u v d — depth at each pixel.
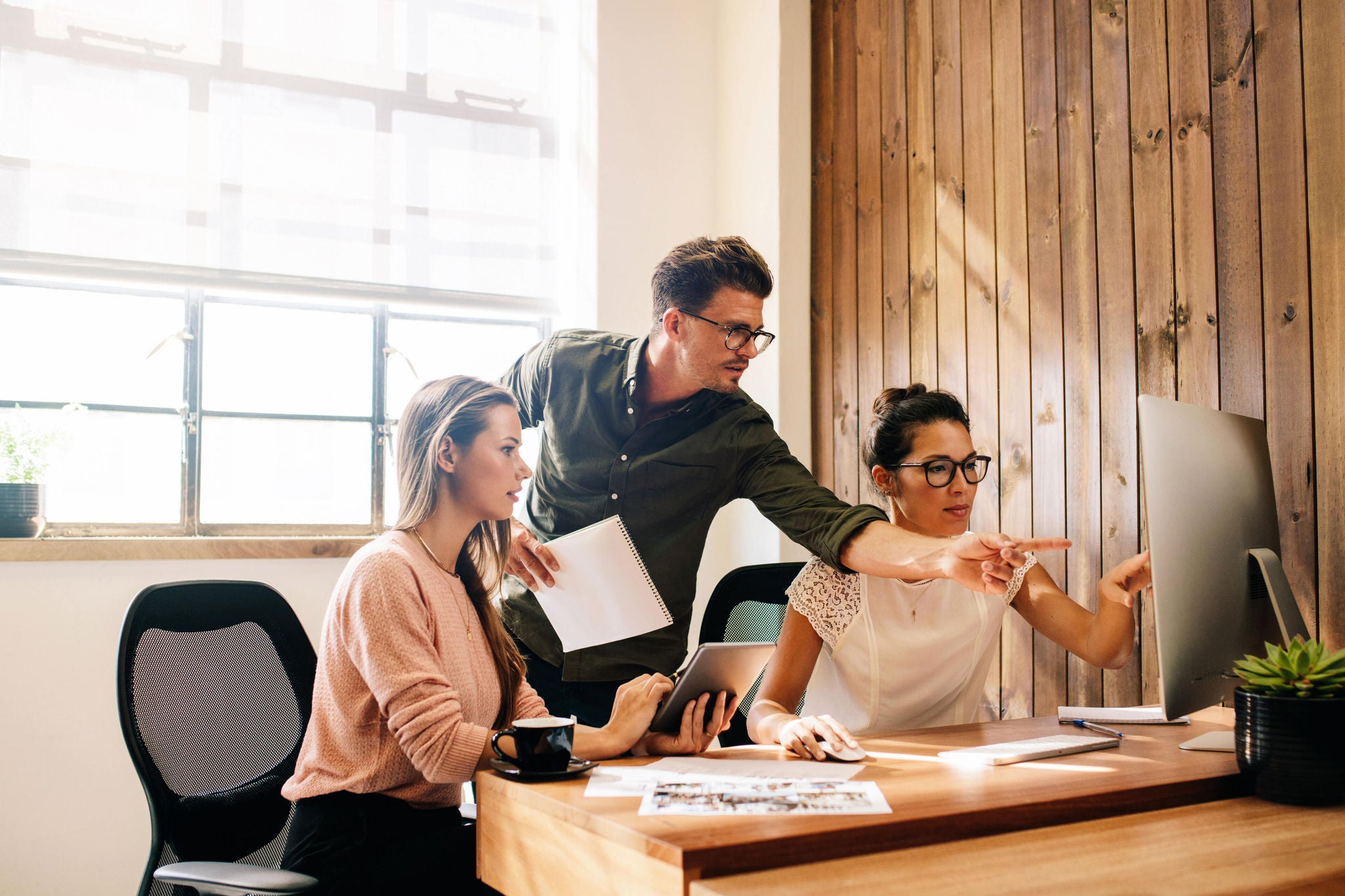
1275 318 1.73
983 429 2.38
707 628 2.05
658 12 3.34
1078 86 2.15
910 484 1.74
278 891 1.16
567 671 2.03
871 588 1.70
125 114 2.83
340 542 2.90
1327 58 1.66
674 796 1.05
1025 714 2.23
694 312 1.80
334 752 1.42
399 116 3.15
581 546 1.58
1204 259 1.86
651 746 1.40
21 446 2.71
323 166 3.04
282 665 1.75
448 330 3.26
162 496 2.89
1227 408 1.81
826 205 3.01
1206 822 1.03
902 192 2.69
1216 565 1.33
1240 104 1.80
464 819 1.54
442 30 3.23
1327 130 1.65
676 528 2.06
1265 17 1.76
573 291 3.29
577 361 2.08
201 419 2.95
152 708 1.54
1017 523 2.27
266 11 3.01
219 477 2.96
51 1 2.77
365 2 3.13
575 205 3.29
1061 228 2.18
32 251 2.71
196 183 2.89
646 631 1.58
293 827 1.42
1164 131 1.95
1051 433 2.19
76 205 2.77
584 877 0.99
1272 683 1.13
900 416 1.76
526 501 2.25
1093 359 2.09
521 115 3.31
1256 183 1.77
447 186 3.20
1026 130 2.29
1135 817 1.06
